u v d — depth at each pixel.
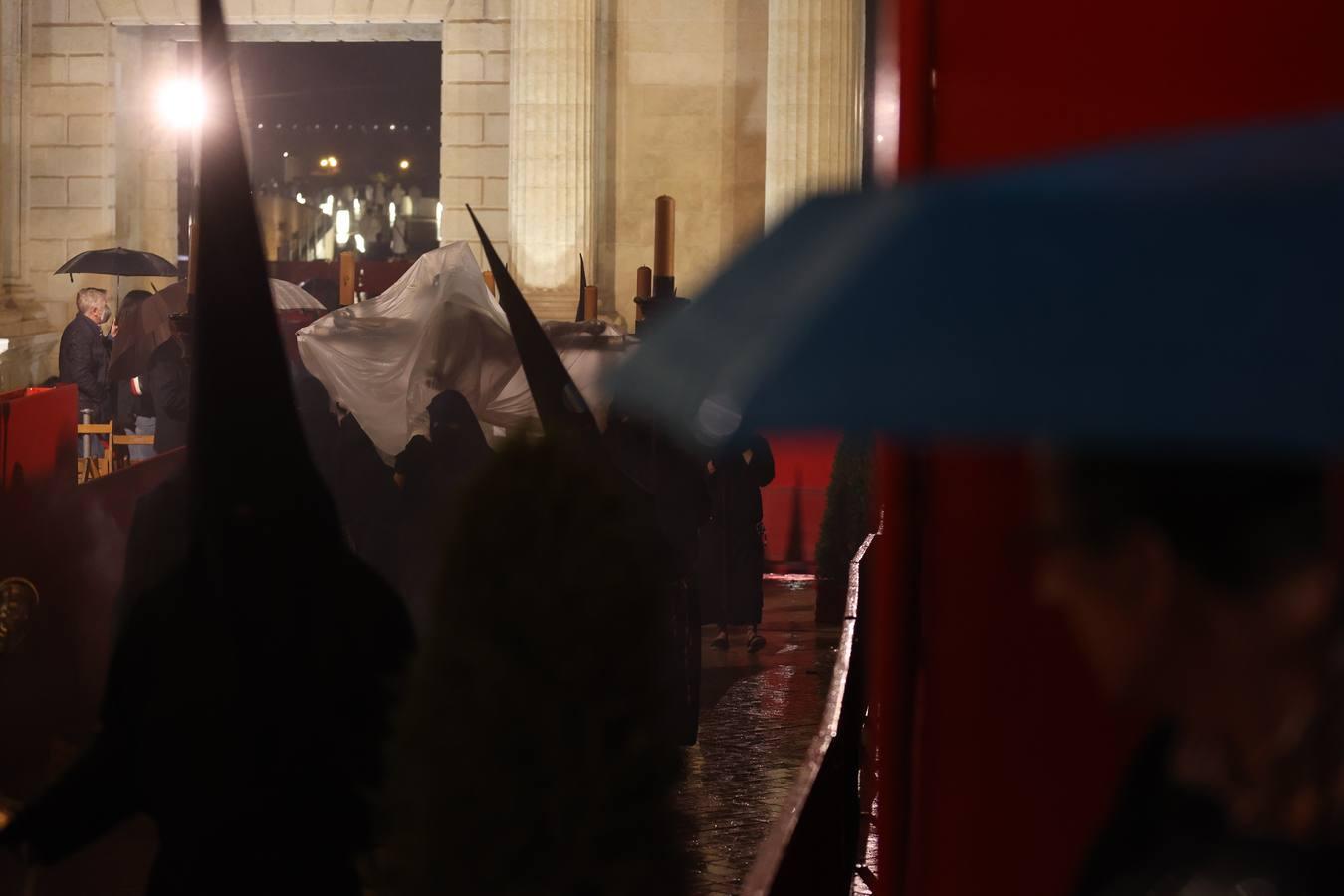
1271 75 3.02
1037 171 1.62
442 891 2.59
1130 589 1.54
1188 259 1.43
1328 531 1.50
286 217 35.72
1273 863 1.44
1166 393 1.37
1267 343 1.37
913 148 3.22
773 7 23.77
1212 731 1.53
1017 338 1.44
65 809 3.90
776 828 3.58
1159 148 1.61
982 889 3.29
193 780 3.78
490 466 2.67
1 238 25.92
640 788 2.62
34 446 8.79
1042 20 3.15
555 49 24.22
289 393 3.76
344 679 3.81
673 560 8.34
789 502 16.91
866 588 7.93
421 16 25.84
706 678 12.21
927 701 3.32
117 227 26.94
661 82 25.00
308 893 3.79
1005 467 3.28
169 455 10.35
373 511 9.88
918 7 3.22
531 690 2.59
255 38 27.27
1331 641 1.48
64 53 26.45
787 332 1.49
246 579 3.75
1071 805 3.25
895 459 3.33
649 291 11.84
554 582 2.60
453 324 11.66
